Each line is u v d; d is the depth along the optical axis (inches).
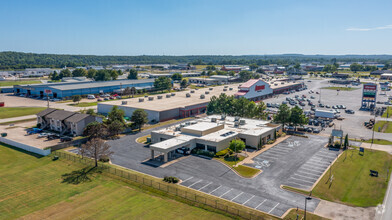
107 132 3878.0
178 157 3132.4
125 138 3885.3
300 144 3629.4
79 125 3991.1
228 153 3147.1
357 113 5723.4
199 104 5684.1
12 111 5664.4
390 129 4441.4
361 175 2684.5
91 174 2696.9
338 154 3240.7
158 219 1937.7
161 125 4635.8
